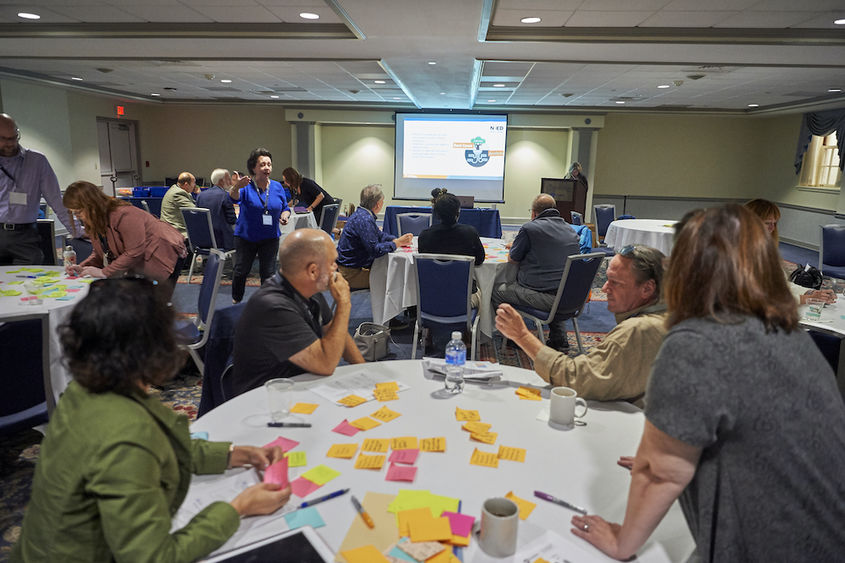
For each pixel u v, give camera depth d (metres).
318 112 11.84
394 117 11.72
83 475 0.79
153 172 12.70
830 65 6.02
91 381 0.83
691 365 0.82
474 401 1.58
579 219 7.17
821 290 2.86
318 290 1.81
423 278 3.31
